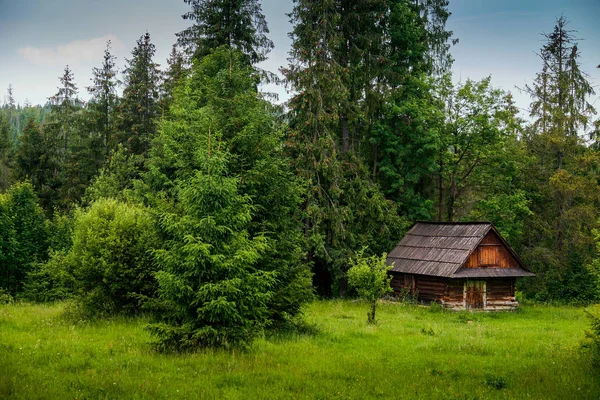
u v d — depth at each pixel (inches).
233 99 816.9
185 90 1109.1
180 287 569.9
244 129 778.8
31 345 584.4
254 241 644.7
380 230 1445.6
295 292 763.4
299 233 834.2
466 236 1336.1
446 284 1275.8
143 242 827.4
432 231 1434.5
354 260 1368.1
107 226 856.9
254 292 615.5
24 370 473.7
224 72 853.2
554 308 1397.6
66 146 2091.5
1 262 1161.4
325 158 1279.5
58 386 432.8
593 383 508.4
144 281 829.8
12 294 1165.7
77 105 2086.6
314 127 1316.4
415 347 705.0
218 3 1233.4
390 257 1423.5
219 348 586.6
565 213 1503.4
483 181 1692.9
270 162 792.3
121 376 471.5
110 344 608.7
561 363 601.6
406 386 487.5
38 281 1162.6
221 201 605.6
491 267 1331.2
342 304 1295.5
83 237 869.2
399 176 1529.3
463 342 746.2
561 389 487.5
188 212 608.7
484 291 1312.7
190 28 1252.5
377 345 713.0
